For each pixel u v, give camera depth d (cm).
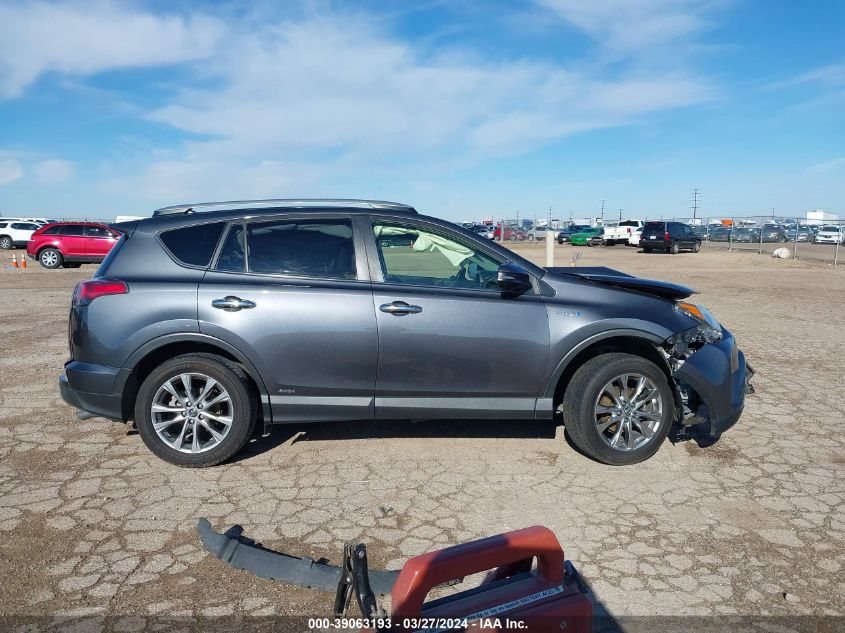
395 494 416
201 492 416
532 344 456
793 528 375
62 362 770
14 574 321
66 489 418
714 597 307
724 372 467
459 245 477
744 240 4556
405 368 453
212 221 470
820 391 665
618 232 4484
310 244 468
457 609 198
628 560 339
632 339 481
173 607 296
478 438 517
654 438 467
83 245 2395
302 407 455
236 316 443
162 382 444
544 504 403
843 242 4269
